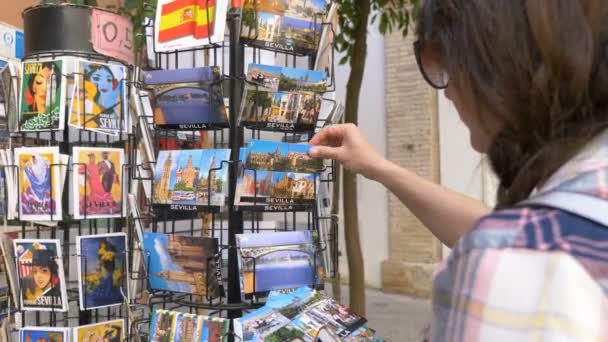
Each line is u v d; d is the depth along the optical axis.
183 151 1.25
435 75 0.50
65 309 1.42
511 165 0.42
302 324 1.03
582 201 0.35
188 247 1.19
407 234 4.71
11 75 1.50
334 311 1.08
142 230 1.30
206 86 1.18
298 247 1.21
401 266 4.68
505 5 0.38
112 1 2.57
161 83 1.22
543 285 0.32
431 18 0.46
